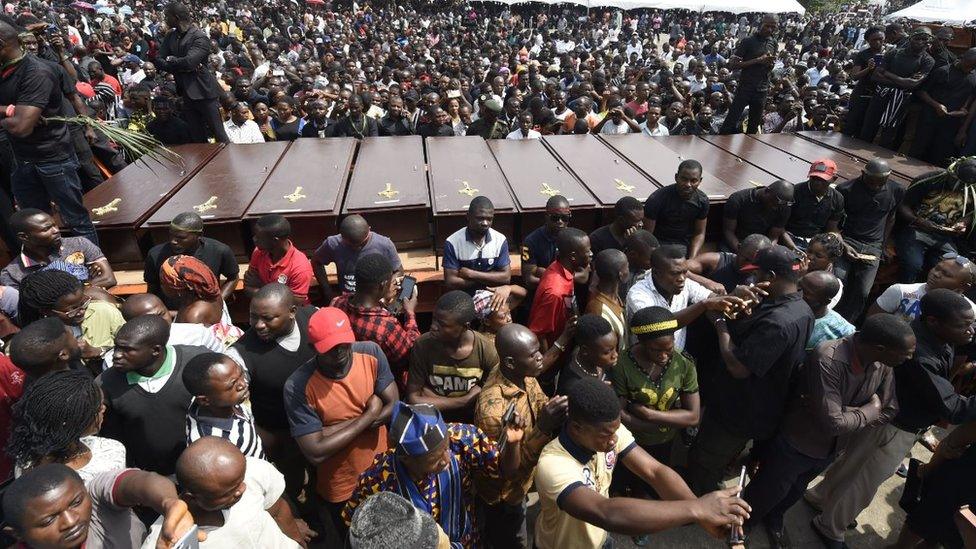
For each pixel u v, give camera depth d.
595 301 3.58
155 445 2.63
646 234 3.85
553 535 2.37
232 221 4.25
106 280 3.97
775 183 4.52
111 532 2.04
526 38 24.14
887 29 8.65
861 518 3.74
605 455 2.37
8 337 3.51
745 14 30.91
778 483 3.20
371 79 13.33
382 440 2.96
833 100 10.16
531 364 2.70
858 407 2.89
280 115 8.30
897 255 5.38
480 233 4.00
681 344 3.67
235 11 23.39
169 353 2.70
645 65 18.47
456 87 11.27
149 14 20.98
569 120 8.83
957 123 6.55
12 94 3.81
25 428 2.08
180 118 7.23
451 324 2.87
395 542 1.46
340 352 2.55
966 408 2.87
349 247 3.96
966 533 1.94
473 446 2.36
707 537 3.56
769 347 2.95
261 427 3.11
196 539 1.66
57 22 14.58
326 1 28.89
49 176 4.10
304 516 3.43
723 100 10.16
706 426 3.56
